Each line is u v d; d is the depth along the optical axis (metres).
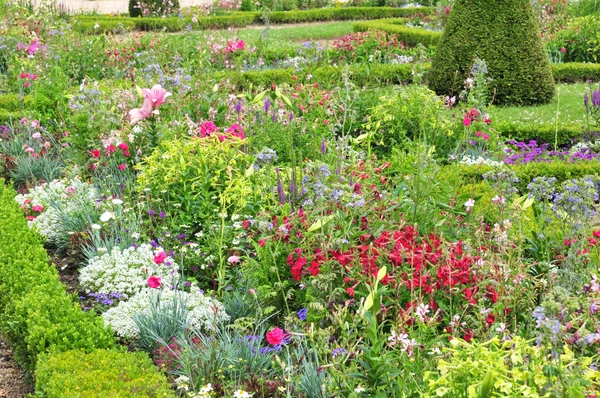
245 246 6.36
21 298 5.50
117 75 12.88
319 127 8.99
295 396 4.61
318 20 25.02
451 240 5.77
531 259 5.91
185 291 6.12
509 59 12.70
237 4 24.62
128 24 21.20
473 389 3.43
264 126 8.54
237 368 4.88
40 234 6.82
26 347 5.24
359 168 7.00
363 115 9.95
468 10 12.93
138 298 5.72
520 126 10.77
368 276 5.20
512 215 5.52
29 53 12.23
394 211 6.05
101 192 7.70
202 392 4.46
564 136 10.74
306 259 5.54
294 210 6.26
